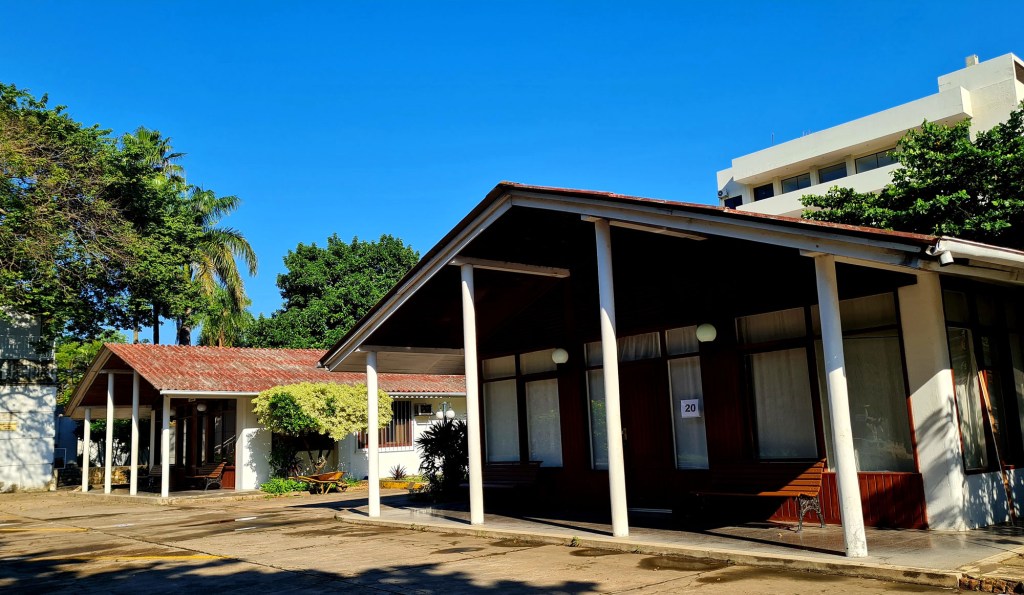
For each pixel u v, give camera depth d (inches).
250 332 1565.0
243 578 324.5
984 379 375.9
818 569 272.8
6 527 592.4
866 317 372.8
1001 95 1288.1
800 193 1501.0
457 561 336.2
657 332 461.7
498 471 533.0
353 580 307.3
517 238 421.7
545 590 267.9
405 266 1667.1
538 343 524.7
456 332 536.4
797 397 394.6
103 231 998.4
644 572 289.3
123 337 1633.9
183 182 1453.0
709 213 310.0
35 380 1061.8
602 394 486.9
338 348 518.3
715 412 422.0
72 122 1009.5
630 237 394.6
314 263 1601.9
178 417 1029.8
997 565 253.9
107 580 335.6
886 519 353.1
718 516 406.3
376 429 511.8
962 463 338.3
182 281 1155.3
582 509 486.0
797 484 366.3
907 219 665.6
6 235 904.3
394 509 560.7
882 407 364.5
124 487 1024.9
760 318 411.8
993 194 638.5
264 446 892.6
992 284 393.1
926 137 702.5
